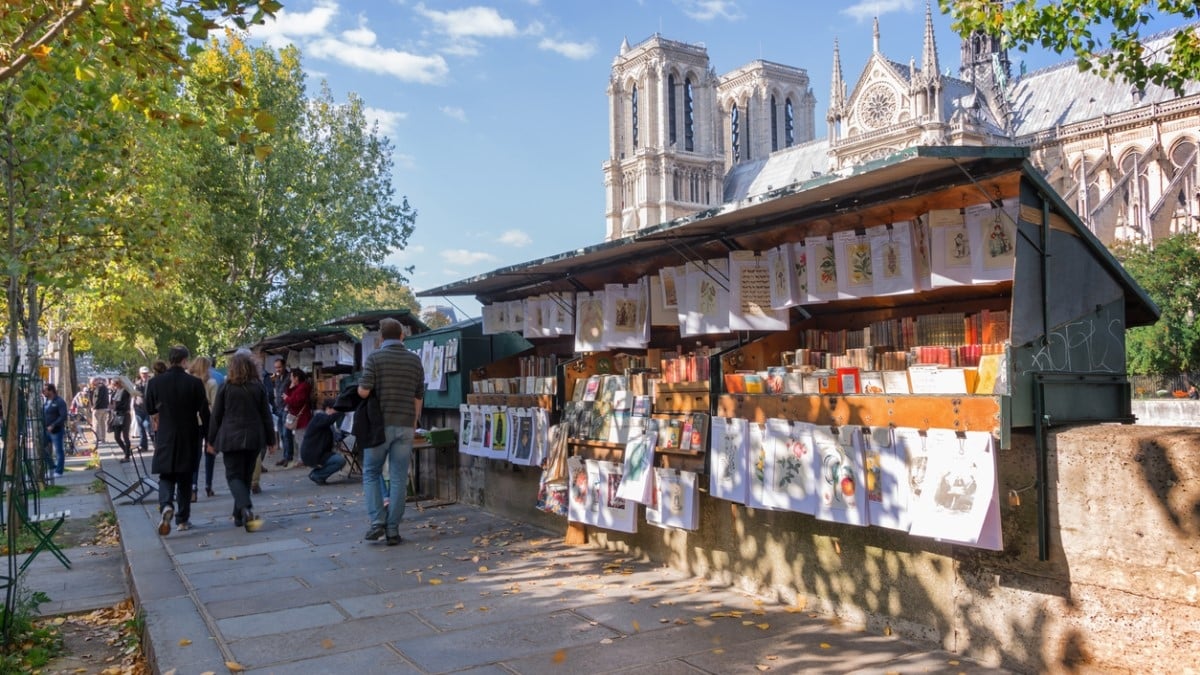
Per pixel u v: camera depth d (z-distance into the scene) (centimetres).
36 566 856
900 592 494
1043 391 427
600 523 725
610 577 659
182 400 921
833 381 526
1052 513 412
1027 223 445
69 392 3219
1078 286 469
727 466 589
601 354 862
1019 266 437
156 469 904
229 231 3266
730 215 575
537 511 878
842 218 567
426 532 875
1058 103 9044
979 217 470
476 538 832
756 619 540
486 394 964
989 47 9894
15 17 621
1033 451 422
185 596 633
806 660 464
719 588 621
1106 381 464
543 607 581
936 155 414
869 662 457
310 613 582
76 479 1714
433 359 1134
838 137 10019
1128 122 7719
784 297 607
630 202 11656
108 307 3120
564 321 926
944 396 447
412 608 588
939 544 470
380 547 802
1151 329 4619
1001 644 437
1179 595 360
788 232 618
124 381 2033
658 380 679
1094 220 7150
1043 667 416
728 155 12900
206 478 1230
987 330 554
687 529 630
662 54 11338
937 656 461
